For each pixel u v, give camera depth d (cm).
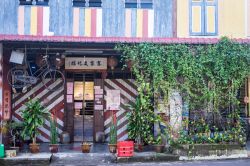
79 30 1457
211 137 1412
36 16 1448
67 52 1557
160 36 1482
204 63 1404
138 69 1407
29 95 1650
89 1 1469
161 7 1492
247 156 1402
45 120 1648
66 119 1652
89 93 1680
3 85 1423
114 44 1392
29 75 1589
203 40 1400
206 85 1425
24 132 1402
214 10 1509
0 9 1440
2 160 1285
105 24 1466
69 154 1375
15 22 1440
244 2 1523
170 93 1405
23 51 1460
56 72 1645
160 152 1397
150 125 1491
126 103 1677
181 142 1381
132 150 1335
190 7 1502
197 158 1368
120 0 1478
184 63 1386
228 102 1435
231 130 1422
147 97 1420
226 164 1276
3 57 1427
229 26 1509
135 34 1473
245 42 1407
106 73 1659
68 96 1659
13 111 1634
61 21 1454
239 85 1437
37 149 1397
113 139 1411
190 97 1422
